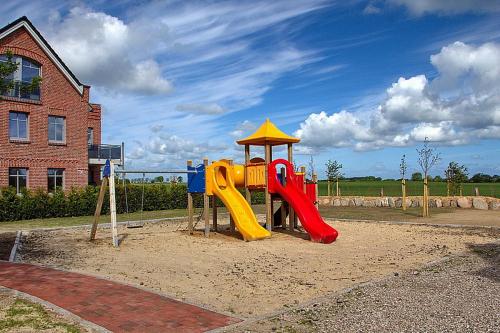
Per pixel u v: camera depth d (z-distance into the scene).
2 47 24.22
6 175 24.30
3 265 9.48
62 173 27.28
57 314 5.82
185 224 18.86
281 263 10.13
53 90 26.75
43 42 26.02
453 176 29.72
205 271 9.27
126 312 6.11
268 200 14.91
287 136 15.46
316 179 16.50
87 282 7.86
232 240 13.80
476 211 22.98
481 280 7.88
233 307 6.58
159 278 8.54
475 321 5.61
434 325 5.49
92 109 34.69
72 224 17.83
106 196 23.36
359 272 9.04
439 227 16.72
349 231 15.86
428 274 8.46
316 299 6.83
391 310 6.14
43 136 26.11
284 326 5.58
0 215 19.45
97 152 31.20
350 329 5.41
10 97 24.52
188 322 5.73
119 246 12.54
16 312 5.82
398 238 13.98
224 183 15.22
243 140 15.64
